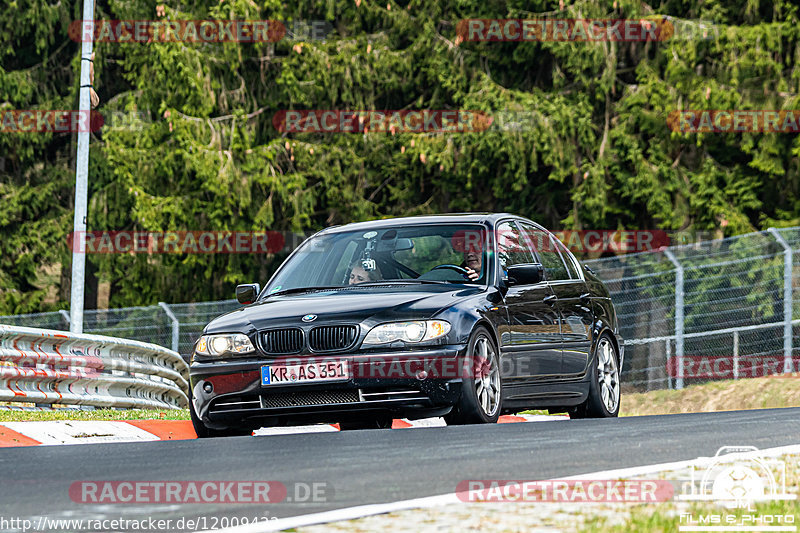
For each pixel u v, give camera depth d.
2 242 111.19
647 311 79.88
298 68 101.75
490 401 30.80
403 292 30.98
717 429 26.02
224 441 25.83
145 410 44.88
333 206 102.75
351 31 105.50
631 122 99.88
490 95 97.50
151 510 15.96
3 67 115.44
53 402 43.03
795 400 66.25
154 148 97.44
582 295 37.34
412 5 103.31
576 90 102.88
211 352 30.38
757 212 103.25
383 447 23.00
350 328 29.44
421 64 102.94
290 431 37.19
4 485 18.81
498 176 100.88
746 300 84.50
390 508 15.26
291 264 35.25
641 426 27.36
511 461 20.25
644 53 101.38
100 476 19.53
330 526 14.16
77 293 61.00
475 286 32.00
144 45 99.56
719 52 99.69
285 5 102.94
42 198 112.12
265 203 99.25
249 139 98.12
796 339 76.94
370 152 102.94
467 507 15.32
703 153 102.25
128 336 90.44
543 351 33.75
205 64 97.81
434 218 35.16
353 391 29.12
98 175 110.06
